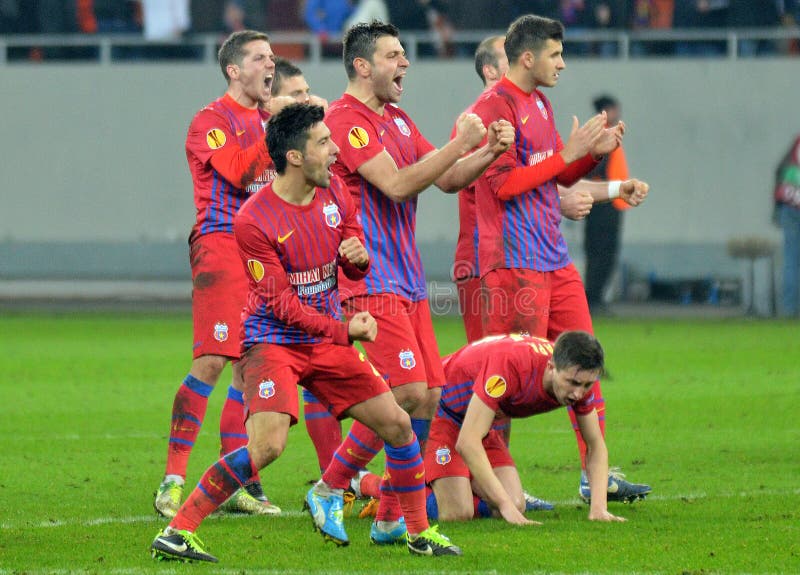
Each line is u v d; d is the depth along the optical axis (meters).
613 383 42.34
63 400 39.25
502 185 24.95
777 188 66.12
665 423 34.69
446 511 22.94
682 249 71.19
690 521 22.41
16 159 74.19
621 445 31.39
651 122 71.12
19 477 27.48
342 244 19.64
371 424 19.66
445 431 23.25
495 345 22.36
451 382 23.05
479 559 19.41
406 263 22.95
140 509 24.12
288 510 24.22
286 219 19.33
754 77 70.62
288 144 19.06
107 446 31.62
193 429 24.19
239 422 25.36
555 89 71.56
